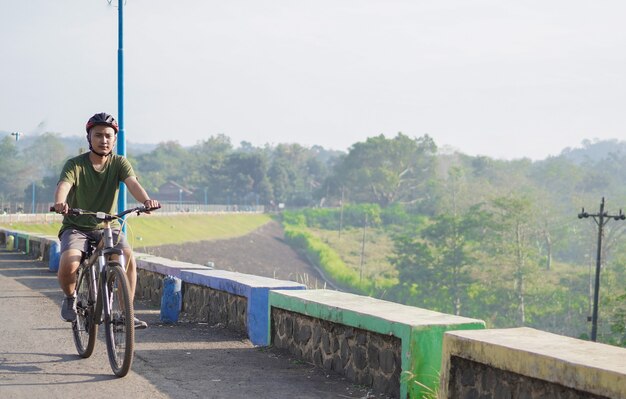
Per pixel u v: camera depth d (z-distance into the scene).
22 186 167.00
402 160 181.50
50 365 6.43
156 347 7.65
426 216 158.38
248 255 103.38
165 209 130.62
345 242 137.25
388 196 181.38
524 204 90.81
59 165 164.50
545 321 82.75
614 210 119.19
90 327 6.46
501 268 86.81
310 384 6.03
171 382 5.96
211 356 7.20
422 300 88.62
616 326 46.91
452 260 88.75
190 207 145.25
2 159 168.12
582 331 77.12
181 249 90.31
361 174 178.50
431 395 5.25
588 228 120.06
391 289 91.50
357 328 6.12
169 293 9.58
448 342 4.80
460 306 87.88
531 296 86.06
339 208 167.00
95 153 6.24
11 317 9.56
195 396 5.52
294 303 7.16
